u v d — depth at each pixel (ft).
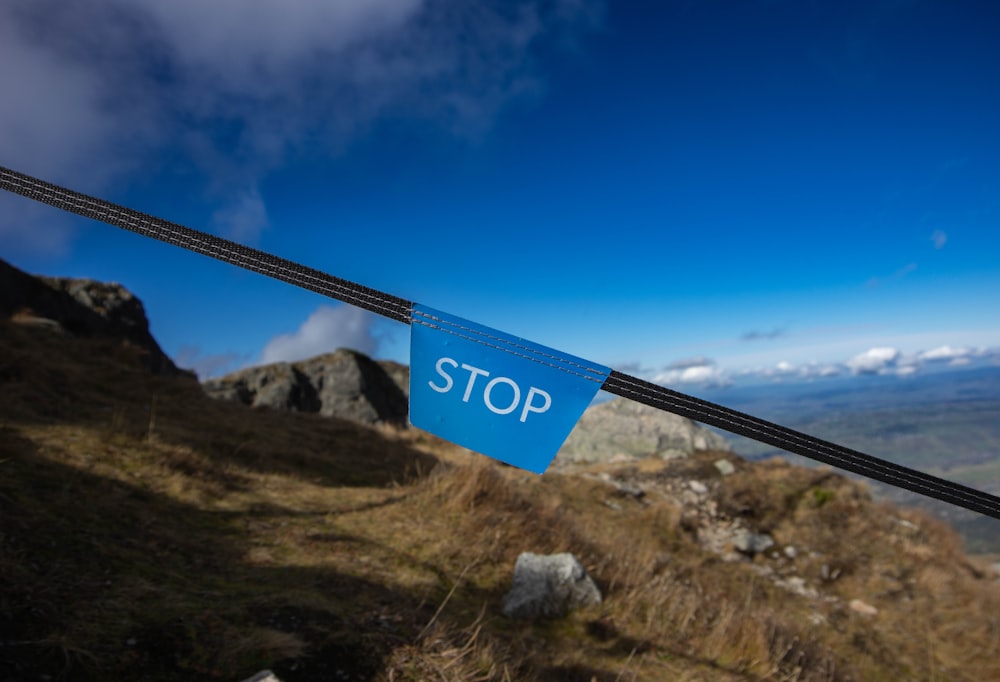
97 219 3.27
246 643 7.82
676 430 48.91
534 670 10.34
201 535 12.62
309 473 21.25
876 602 26.11
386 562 13.60
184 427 22.11
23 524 9.68
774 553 30.32
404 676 8.45
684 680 11.81
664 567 21.03
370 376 73.15
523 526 17.94
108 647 6.96
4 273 47.39
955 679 19.99
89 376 25.66
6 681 5.81
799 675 14.21
